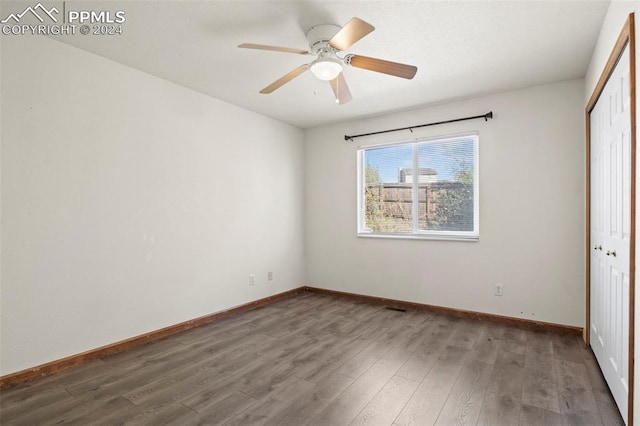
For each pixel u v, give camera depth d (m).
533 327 3.30
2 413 1.90
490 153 3.55
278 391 2.13
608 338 2.16
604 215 2.28
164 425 1.79
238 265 3.94
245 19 2.20
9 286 2.23
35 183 2.35
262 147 4.29
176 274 3.27
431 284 3.92
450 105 3.79
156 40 2.46
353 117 4.40
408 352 2.73
